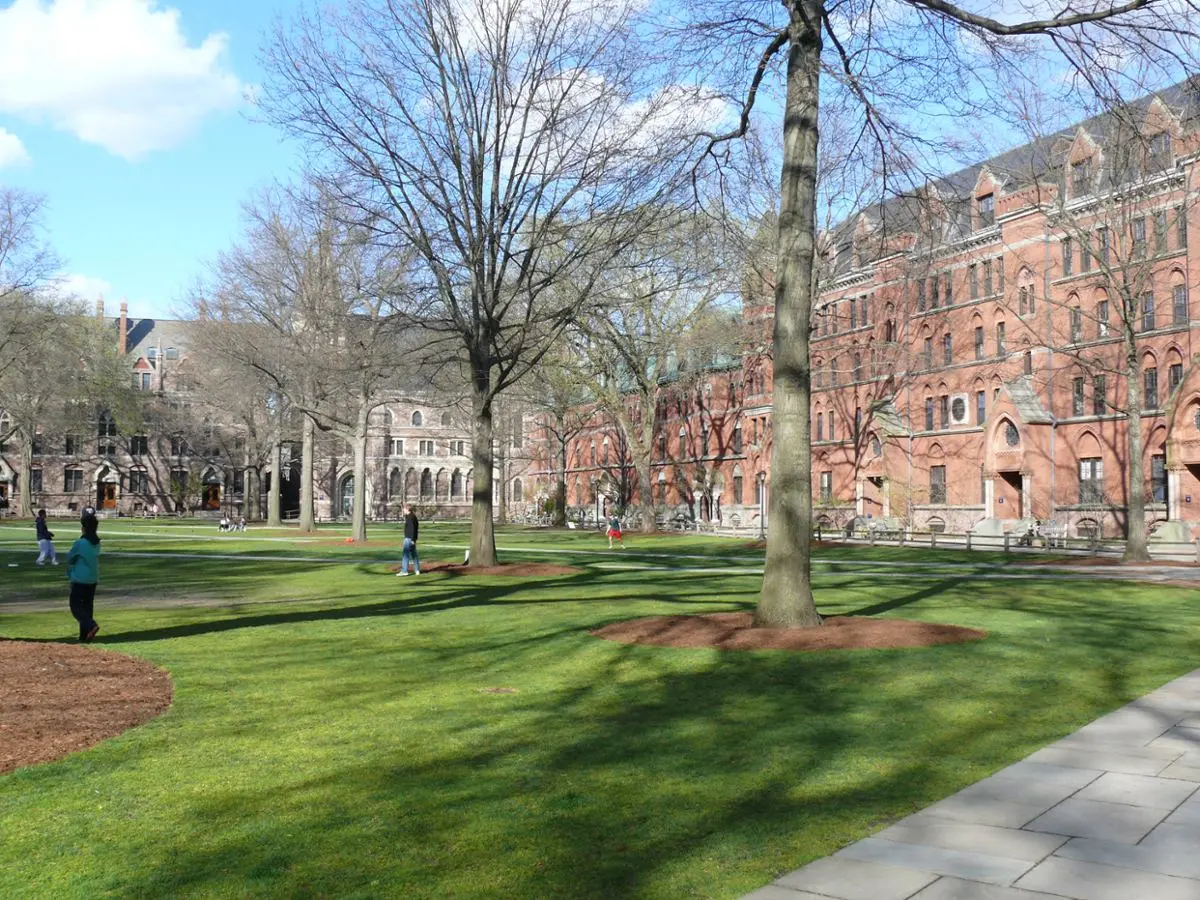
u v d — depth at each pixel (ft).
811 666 40.50
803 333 51.70
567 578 89.92
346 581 88.17
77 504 367.25
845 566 106.32
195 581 89.35
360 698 35.22
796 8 50.60
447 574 93.97
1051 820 21.24
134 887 18.25
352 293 149.18
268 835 20.98
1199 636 49.01
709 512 253.65
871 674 38.63
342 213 104.53
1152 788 23.56
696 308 169.89
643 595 72.84
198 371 225.56
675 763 26.30
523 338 95.66
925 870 18.34
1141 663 41.01
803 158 51.75
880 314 197.88
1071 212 127.13
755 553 134.82
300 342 151.84
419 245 91.56
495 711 33.01
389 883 18.30
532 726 30.78
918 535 164.14
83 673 39.47
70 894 17.97
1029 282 167.63
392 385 161.07
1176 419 142.61
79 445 353.92
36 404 273.13
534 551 141.28
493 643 48.44
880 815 21.81
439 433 364.99
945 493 186.09
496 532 217.77
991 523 169.48
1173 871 18.15
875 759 26.50
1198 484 141.08
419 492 390.42
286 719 31.91
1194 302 140.36
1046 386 165.27
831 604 65.05
